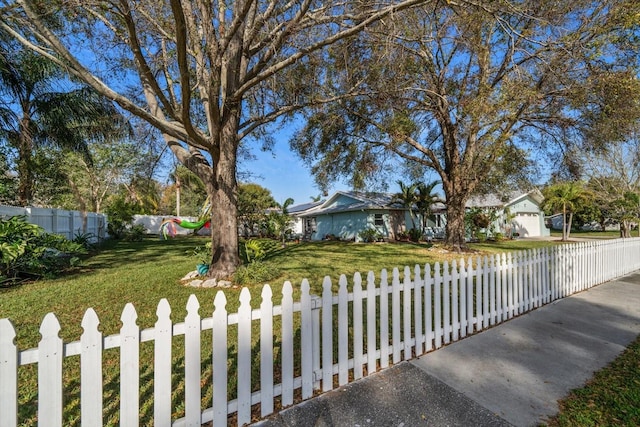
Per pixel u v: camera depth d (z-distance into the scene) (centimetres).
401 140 866
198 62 585
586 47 595
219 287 615
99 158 1962
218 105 578
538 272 496
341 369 270
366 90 716
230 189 690
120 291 579
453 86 897
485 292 403
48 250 832
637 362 303
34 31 513
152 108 734
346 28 584
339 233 2300
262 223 2269
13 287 610
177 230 2698
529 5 587
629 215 1694
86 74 490
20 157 1123
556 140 1040
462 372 289
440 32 602
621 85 591
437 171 1323
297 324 411
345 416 229
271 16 591
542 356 320
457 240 1305
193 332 205
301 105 663
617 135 783
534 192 2520
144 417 219
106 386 264
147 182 1070
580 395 251
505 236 2259
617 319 429
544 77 715
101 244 1590
